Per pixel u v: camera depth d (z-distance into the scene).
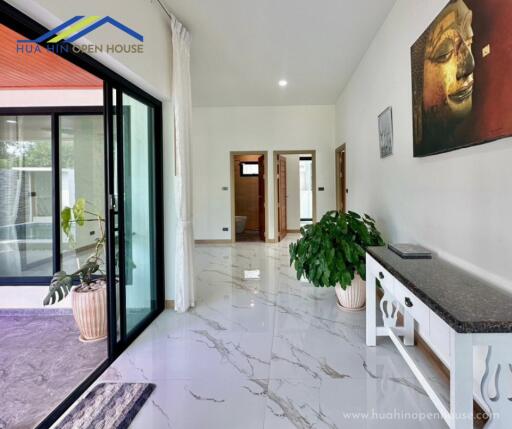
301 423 1.61
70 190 3.43
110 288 2.26
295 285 3.92
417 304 1.51
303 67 4.35
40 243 3.39
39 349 2.46
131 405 1.75
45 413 1.74
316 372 2.05
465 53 1.62
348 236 2.87
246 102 6.25
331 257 2.78
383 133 3.20
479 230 1.63
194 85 5.11
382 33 3.21
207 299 3.44
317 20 3.11
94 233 3.43
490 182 1.54
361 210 4.25
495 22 1.38
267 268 4.78
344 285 2.76
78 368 2.19
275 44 3.62
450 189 1.91
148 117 2.94
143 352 2.33
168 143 3.10
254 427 1.59
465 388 1.10
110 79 2.24
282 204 7.39
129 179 2.61
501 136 1.37
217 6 2.82
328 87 5.29
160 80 2.78
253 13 2.95
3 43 2.34
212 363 2.17
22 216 3.39
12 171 3.40
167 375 2.04
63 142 3.43
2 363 2.26
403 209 2.71
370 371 2.05
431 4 2.12
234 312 3.06
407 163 2.61
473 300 1.27
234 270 4.68
